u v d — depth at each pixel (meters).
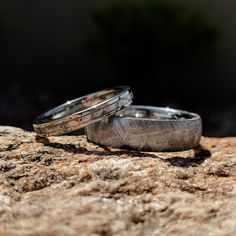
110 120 0.13
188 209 0.11
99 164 0.12
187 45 0.32
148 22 0.31
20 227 0.10
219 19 0.37
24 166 0.12
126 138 0.13
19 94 0.36
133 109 0.15
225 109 0.35
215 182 0.11
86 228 0.10
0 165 0.12
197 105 0.36
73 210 0.10
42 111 0.32
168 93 0.36
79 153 0.12
